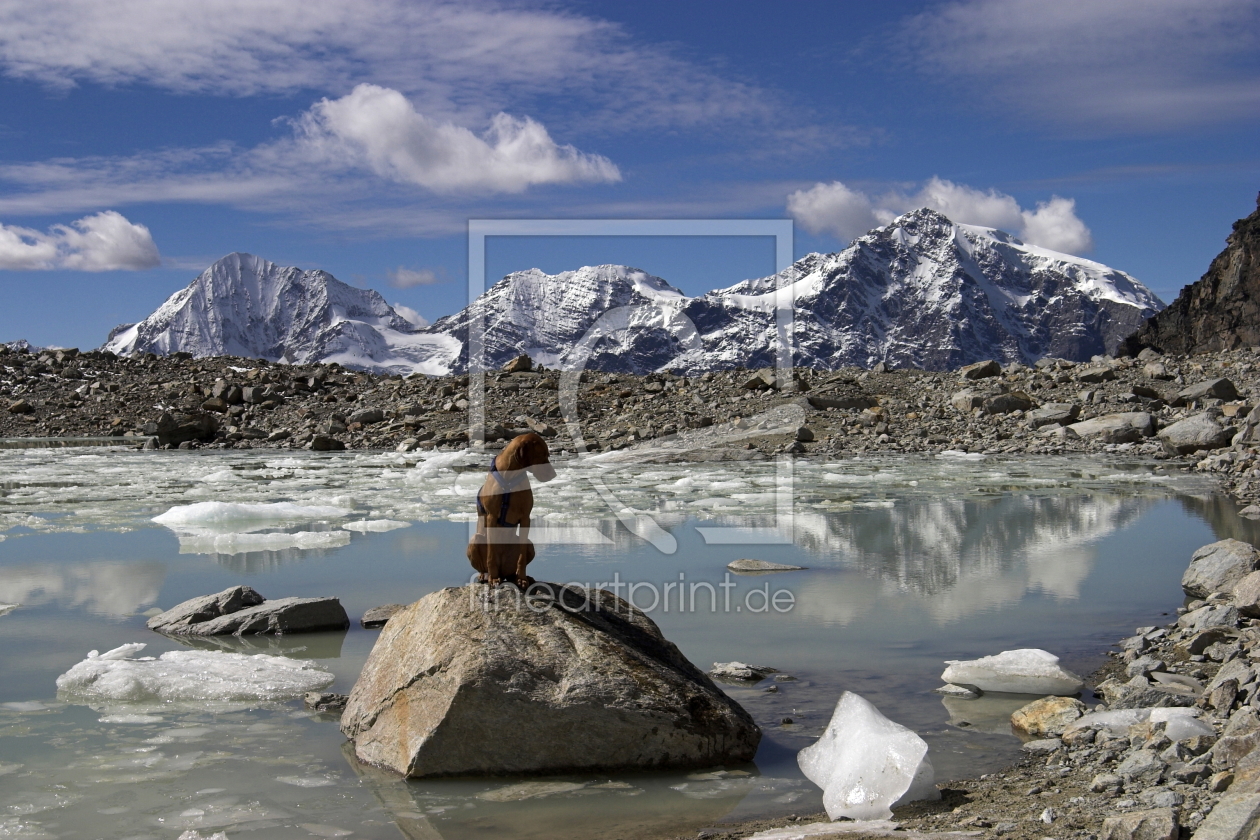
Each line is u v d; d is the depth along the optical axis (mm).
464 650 4398
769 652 6125
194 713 5059
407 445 21406
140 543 9977
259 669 5637
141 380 29328
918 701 5180
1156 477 14984
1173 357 26516
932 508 12359
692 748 4336
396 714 4453
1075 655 5949
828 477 15883
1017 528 10695
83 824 3709
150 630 6652
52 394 27719
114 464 19016
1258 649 5250
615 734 4281
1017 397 22516
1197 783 3600
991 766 4219
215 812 3824
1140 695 4801
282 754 4480
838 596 7578
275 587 7914
